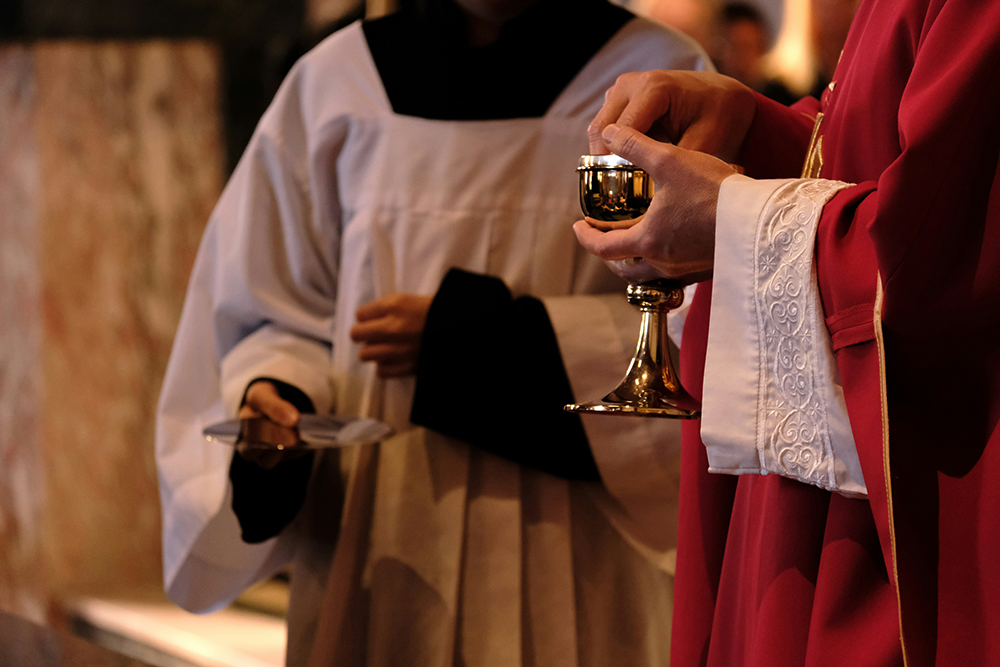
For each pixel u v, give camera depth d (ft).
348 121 8.08
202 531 8.02
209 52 19.52
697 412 4.12
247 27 18.28
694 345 4.95
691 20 13.92
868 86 4.00
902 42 3.85
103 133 18.86
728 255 3.78
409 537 7.42
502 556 7.31
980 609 3.26
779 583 3.97
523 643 7.32
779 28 13.48
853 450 3.54
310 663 7.36
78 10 17.57
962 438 3.41
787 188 3.73
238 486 7.29
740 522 4.53
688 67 7.74
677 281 4.37
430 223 7.71
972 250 3.22
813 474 3.66
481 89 7.79
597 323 7.21
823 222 3.59
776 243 3.66
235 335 8.50
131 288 19.42
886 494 3.34
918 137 3.19
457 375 7.09
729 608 4.52
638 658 7.47
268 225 8.38
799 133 4.91
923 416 3.46
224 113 19.70
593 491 7.50
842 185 3.71
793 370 3.67
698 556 4.92
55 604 18.49
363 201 7.95
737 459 3.83
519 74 7.79
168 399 8.54
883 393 3.29
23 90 18.20
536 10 7.80
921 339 3.36
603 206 4.20
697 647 4.81
